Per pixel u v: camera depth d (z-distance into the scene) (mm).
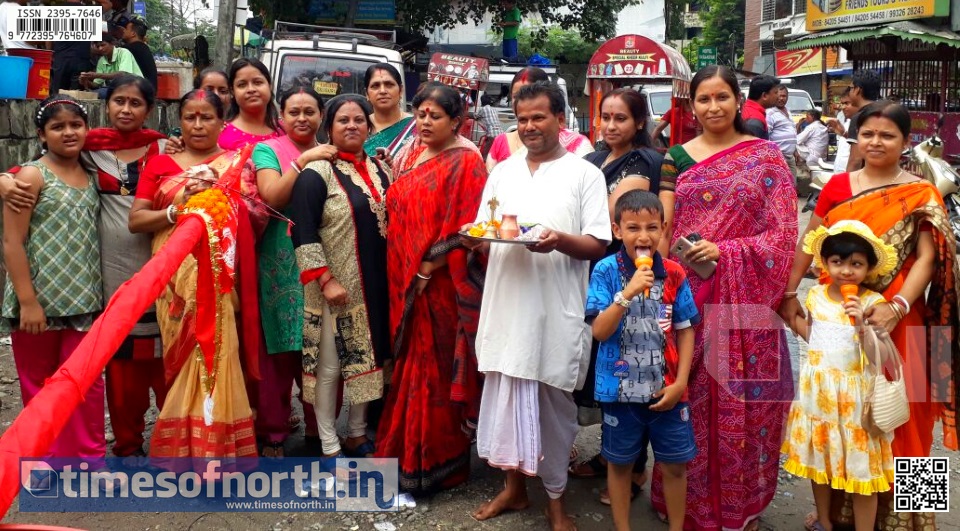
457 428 3775
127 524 3420
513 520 3551
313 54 9703
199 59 11820
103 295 3750
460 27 28469
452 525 3502
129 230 3736
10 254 3453
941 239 3094
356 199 3738
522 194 3391
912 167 5320
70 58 8000
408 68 14430
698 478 3342
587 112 21969
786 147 10234
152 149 3834
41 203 3516
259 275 3883
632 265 3141
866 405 3062
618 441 3182
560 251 3197
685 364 3133
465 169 3586
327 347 3801
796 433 3268
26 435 1916
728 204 3311
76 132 3545
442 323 3664
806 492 3867
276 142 3922
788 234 3316
